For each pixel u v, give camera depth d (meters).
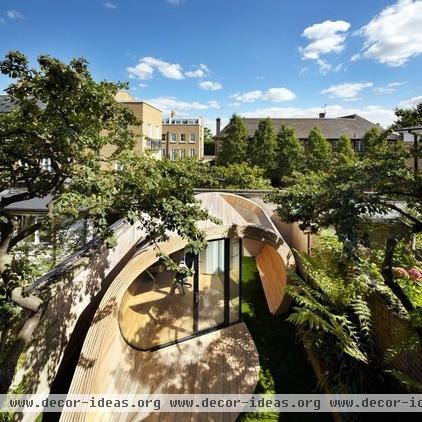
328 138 36.94
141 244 7.17
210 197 9.85
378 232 6.43
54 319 4.43
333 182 4.52
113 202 3.34
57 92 2.90
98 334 4.52
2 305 3.85
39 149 3.71
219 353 6.31
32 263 7.47
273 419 4.75
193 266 6.64
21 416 3.96
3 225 3.62
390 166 3.98
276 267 8.69
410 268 6.02
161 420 4.69
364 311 4.76
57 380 5.36
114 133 4.34
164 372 5.68
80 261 5.29
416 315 3.34
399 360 4.26
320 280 5.95
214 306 7.16
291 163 30.56
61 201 2.77
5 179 4.02
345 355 4.76
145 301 6.46
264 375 5.73
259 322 7.63
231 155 32.91
